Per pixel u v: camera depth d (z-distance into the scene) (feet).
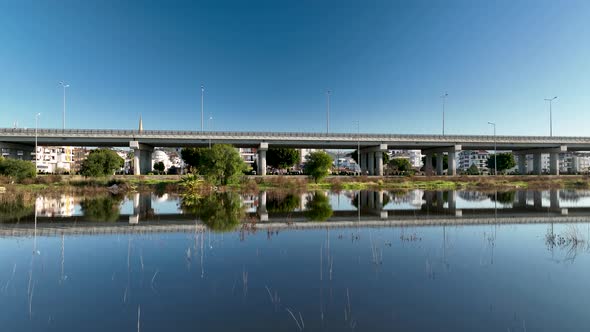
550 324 23.86
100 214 78.59
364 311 25.71
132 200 109.70
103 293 29.55
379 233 56.13
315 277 33.42
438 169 285.23
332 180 201.26
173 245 47.01
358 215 78.13
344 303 27.17
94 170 164.14
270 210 86.28
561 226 63.52
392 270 35.68
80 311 26.02
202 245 47.01
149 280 32.71
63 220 70.13
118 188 151.33
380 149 249.96
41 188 145.89
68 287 30.99
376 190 160.35
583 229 59.77
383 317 24.72
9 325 23.84
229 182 161.58
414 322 24.00
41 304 27.32
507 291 29.86
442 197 124.88
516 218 73.61
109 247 46.09
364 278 33.12
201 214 78.38
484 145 261.65
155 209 87.25
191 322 24.06
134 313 25.59
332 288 30.42
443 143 252.21
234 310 25.94
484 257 40.88
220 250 44.19
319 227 61.67
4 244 48.29
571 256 41.34
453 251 43.83
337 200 113.39
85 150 498.69
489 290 30.07
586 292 29.66
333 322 23.97
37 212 81.76
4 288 30.86
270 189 159.53
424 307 26.48
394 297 28.43
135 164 223.92
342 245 47.11
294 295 28.86
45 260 39.78
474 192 147.43
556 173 268.41
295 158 321.32
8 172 163.12
